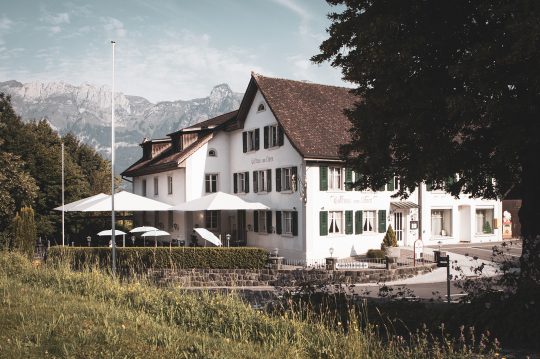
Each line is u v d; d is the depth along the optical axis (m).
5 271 15.18
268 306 12.89
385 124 14.68
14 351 7.48
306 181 31.70
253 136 37.66
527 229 14.02
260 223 36.66
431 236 38.16
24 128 46.97
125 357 7.43
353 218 33.31
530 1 10.77
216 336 9.39
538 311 9.41
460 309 10.51
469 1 13.11
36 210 45.19
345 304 12.19
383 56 12.90
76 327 8.80
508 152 12.26
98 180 69.12
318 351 8.30
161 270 26.97
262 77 36.44
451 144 13.64
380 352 8.27
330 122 34.78
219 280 26.86
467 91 12.30
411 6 13.09
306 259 31.41
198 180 39.84
